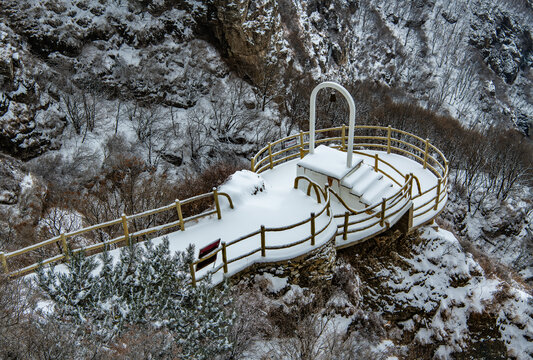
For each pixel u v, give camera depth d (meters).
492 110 86.62
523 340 15.86
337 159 14.22
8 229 21.84
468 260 16.39
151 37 41.44
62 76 35.69
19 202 25.03
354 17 79.06
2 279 9.02
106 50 39.44
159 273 8.34
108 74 38.69
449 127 59.28
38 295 8.93
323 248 11.70
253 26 43.62
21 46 34.84
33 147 30.55
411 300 14.77
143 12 41.72
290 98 47.56
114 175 29.98
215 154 37.59
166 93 40.62
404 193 13.62
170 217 23.38
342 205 14.14
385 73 78.62
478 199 44.06
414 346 14.53
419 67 84.81
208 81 42.72
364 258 14.49
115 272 8.15
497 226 42.50
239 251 11.14
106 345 7.55
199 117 40.25
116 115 36.56
